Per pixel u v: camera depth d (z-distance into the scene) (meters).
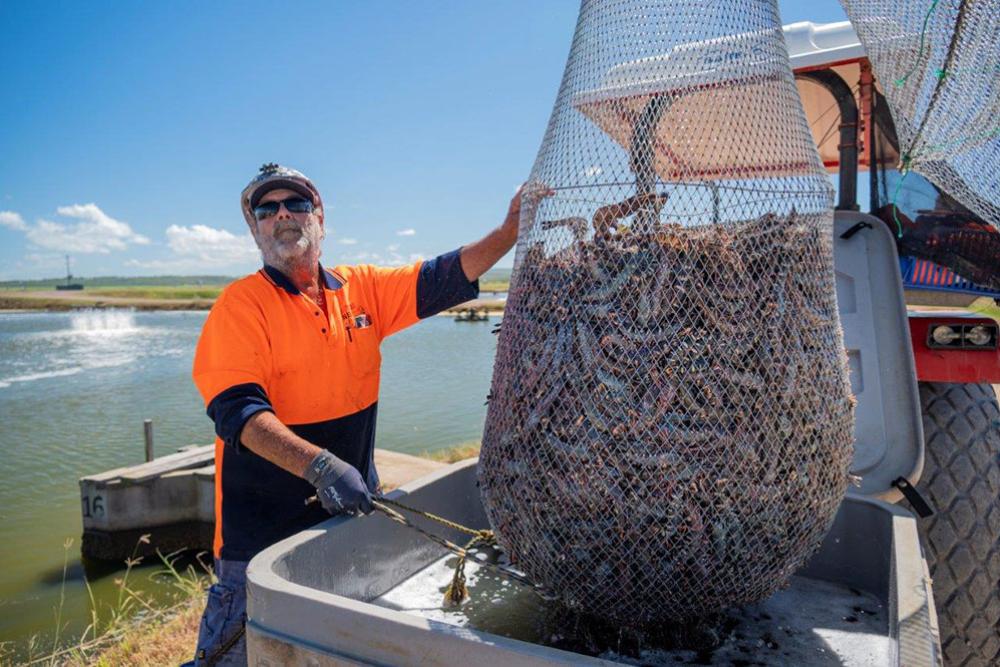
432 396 18.36
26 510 9.92
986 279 3.39
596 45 1.73
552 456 1.53
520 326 1.66
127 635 4.77
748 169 1.58
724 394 1.43
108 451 13.39
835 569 2.08
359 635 1.38
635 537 1.47
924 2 1.69
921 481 2.64
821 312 1.59
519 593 2.03
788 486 1.49
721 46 1.63
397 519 1.94
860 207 3.42
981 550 2.56
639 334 1.46
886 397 2.48
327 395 2.51
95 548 8.27
